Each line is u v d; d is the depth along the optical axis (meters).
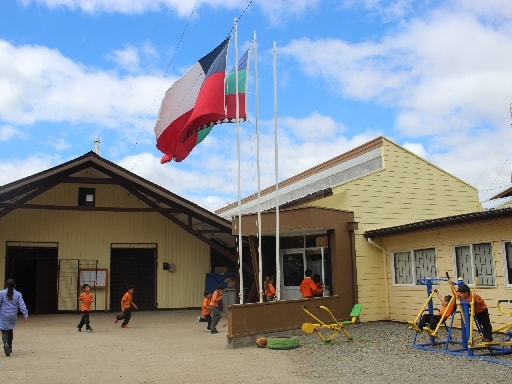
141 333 14.94
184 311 23.11
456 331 13.30
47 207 20.83
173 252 24.30
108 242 23.48
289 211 16.27
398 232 15.34
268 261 19.47
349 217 16.52
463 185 18.62
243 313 12.21
